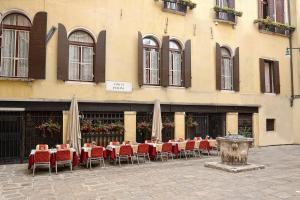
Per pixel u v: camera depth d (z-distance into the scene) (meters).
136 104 13.69
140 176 9.53
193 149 13.23
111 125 12.88
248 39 17.64
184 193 7.55
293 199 7.04
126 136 13.37
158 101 13.62
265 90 18.11
